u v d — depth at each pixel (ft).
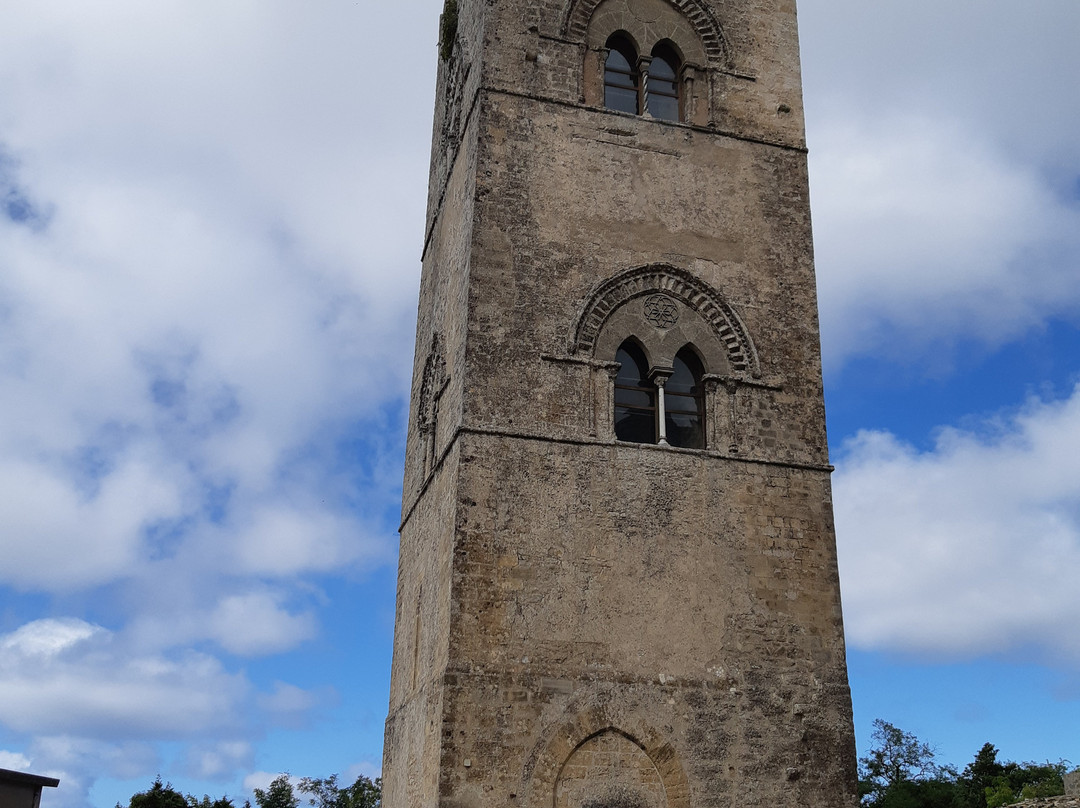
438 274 104.68
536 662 77.05
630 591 80.69
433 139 122.01
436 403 97.35
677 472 85.15
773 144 99.55
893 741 272.92
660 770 76.43
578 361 86.63
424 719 83.35
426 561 92.27
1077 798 112.27
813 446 89.20
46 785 80.02
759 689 80.28
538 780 74.13
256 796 252.01
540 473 82.38
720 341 91.25
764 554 84.53
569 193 92.17
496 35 95.66
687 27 102.83
